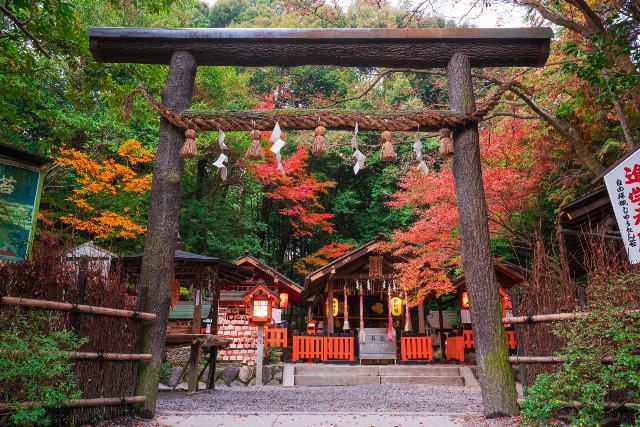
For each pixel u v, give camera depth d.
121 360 4.62
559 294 4.79
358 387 10.84
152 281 5.11
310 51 5.52
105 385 4.45
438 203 11.40
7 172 5.00
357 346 15.23
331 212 21.66
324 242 21.89
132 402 4.70
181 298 13.61
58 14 7.18
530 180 10.19
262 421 4.72
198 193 18.50
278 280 14.56
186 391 9.38
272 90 19.56
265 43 5.53
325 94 20.16
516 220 11.67
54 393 3.56
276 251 22.56
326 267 14.66
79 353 4.07
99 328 4.43
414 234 11.41
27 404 3.45
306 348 13.97
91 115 12.59
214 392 9.14
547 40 5.48
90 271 4.49
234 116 5.39
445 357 15.45
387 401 8.01
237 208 18.98
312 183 18.47
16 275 3.79
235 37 5.47
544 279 5.07
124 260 8.22
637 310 3.86
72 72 8.87
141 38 5.50
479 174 5.40
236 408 6.60
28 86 8.65
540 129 9.86
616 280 4.22
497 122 11.11
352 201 20.41
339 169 21.55
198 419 4.80
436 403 7.70
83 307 4.19
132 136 12.86
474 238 5.20
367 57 5.57
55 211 11.98
